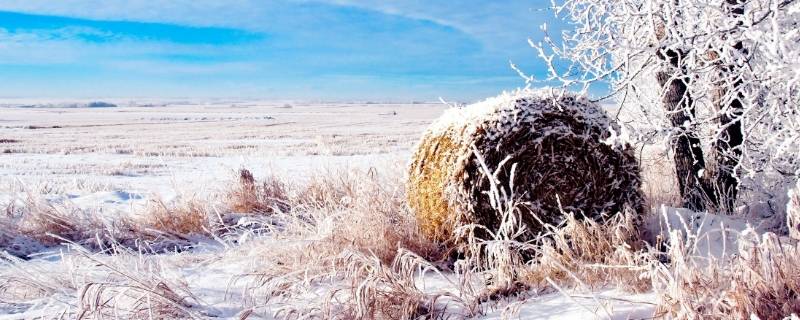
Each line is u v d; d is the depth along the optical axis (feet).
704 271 9.90
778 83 12.00
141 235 21.12
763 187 16.69
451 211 14.64
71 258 14.89
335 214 16.22
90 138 110.22
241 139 104.22
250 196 24.93
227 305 12.53
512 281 12.25
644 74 13.97
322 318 10.97
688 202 18.02
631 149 14.61
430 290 12.80
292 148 76.74
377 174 21.75
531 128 14.15
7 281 13.96
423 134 16.53
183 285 13.25
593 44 13.60
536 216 13.62
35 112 365.81
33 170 52.54
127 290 11.48
